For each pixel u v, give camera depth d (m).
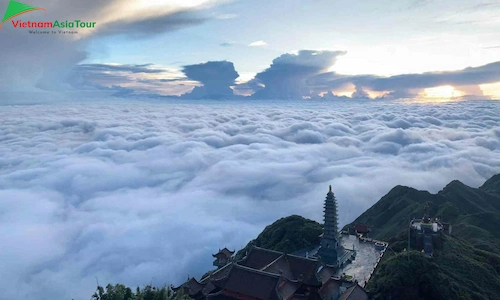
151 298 57.41
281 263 73.06
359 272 85.88
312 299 68.19
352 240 108.69
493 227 128.25
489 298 76.38
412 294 71.25
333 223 92.12
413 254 76.69
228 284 67.19
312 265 72.19
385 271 76.50
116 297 55.44
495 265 90.12
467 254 92.12
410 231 97.94
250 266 75.75
